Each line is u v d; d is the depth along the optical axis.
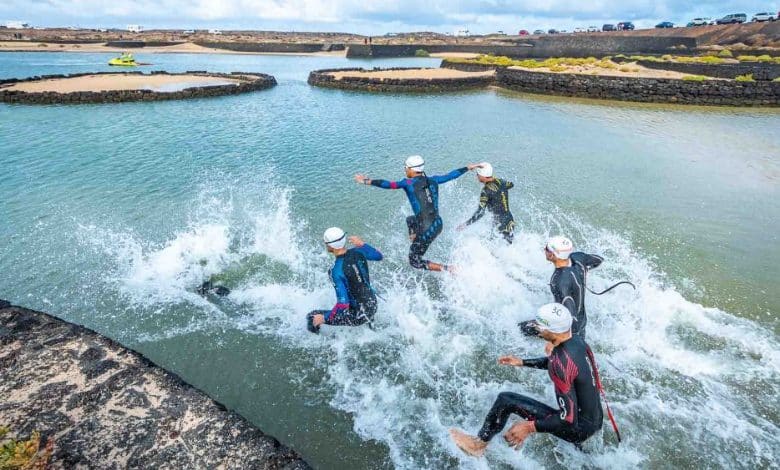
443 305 6.98
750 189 12.57
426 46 85.88
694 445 4.57
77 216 10.23
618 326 6.40
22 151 15.64
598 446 4.52
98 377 4.83
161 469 3.81
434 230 7.52
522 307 6.96
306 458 4.46
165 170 13.81
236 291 7.38
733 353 5.93
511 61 48.09
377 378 5.53
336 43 93.69
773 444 4.59
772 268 8.22
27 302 7.00
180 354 5.92
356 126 21.38
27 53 76.88
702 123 22.97
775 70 31.64
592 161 15.23
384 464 4.38
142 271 7.94
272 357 5.88
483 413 5.02
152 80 36.38
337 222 10.16
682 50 56.72
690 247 9.03
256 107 26.81
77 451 3.93
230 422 4.33
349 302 5.68
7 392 4.58
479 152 16.38
